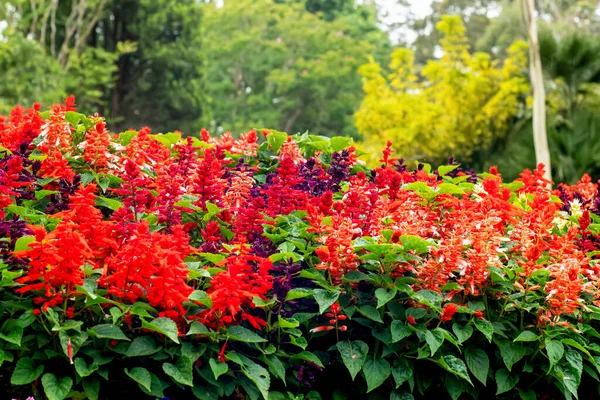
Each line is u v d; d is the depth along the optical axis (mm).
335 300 4281
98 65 25766
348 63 40281
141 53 30188
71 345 3594
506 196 5211
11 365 3861
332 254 4359
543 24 18844
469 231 4715
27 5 27141
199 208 4727
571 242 4793
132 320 4016
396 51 22672
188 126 31109
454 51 22031
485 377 4551
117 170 5281
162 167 5199
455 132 20922
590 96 18688
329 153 6633
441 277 4555
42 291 3822
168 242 3896
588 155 16594
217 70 41844
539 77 16797
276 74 39500
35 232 3564
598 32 40156
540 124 16484
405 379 4402
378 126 21609
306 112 41094
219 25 43250
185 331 3994
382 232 4516
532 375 4926
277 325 4230
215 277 4043
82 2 26312
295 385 4465
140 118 30781
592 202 6324
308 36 41844
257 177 6031
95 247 3900
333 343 4641
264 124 38750
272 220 4641
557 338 4809
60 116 5176
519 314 4941
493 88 21234
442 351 4656
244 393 4348
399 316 4535
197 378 4027
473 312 4477
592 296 5062
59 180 4684
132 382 3977
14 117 6145
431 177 5988
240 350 4266
